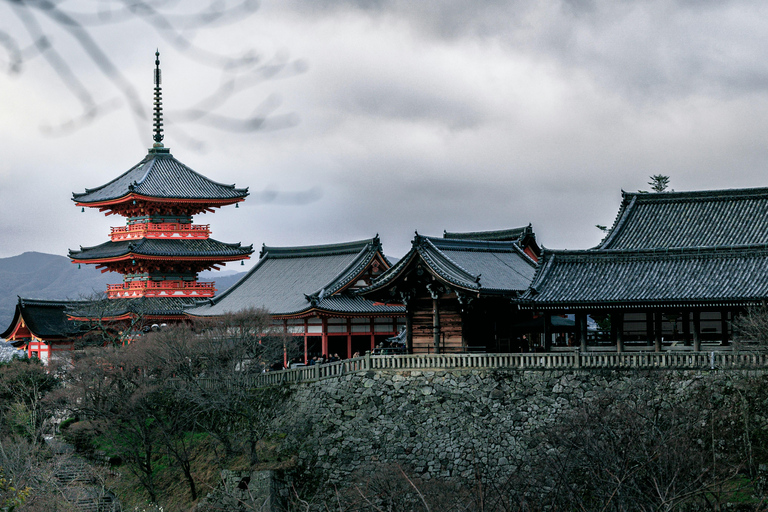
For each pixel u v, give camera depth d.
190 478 67.44
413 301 69.44
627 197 80.81
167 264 112.44
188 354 72.44
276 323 91.94
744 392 54.22
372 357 64.62
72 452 75.19
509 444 58.94
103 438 77.94
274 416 69.00
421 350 68.75
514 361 60.62
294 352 87.44
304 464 64.44
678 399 55.91
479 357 61.56
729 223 74.50
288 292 97.19
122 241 115.56
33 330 113.19
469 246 76.94
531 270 78.94
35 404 77.62
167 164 119.12
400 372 63.59
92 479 71.69
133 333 100.88
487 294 64.56
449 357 62.41
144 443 69.81
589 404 56.31
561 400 58.69
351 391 64.81
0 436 72.19
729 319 61.44
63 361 84.19
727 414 54.12
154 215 113.50
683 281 61.19
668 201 79.12
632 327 64.00
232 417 72.56
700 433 53.75
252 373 74.31
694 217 76.62
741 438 53.22
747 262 61.31
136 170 119.81
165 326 89.25
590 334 66.75
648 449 47.00
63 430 80.31
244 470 64.38
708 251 62.69
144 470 69.62
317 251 105.00
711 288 59.53
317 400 66.56
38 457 68.94
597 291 62.12
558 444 51.97
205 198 112.25
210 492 64.44
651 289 61.03
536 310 63.00
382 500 51.06
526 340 75.44
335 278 92.75
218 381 70.38
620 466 44.03
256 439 66.31
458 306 66.75
